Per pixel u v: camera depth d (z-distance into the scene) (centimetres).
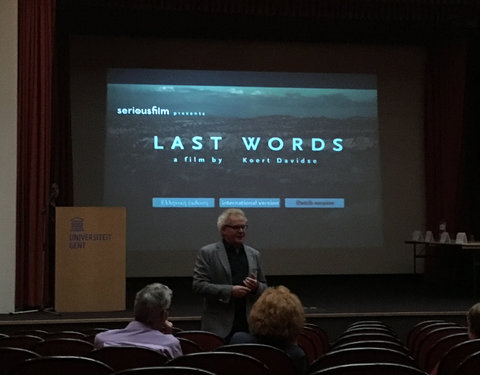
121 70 1129
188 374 221
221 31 1125
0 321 677
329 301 888
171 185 1120
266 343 304
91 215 743
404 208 1179
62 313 730
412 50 1197
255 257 470
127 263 1102
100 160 1114
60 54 1087
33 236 820
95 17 1061
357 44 1185
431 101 1179
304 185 1148
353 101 1178
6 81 773
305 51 1173
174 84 1137
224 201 1127
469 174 1193
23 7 845
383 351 281
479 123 1195
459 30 1125
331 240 1149
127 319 684
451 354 300
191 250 1116
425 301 881
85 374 253
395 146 1184
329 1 1005
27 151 832
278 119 1153
